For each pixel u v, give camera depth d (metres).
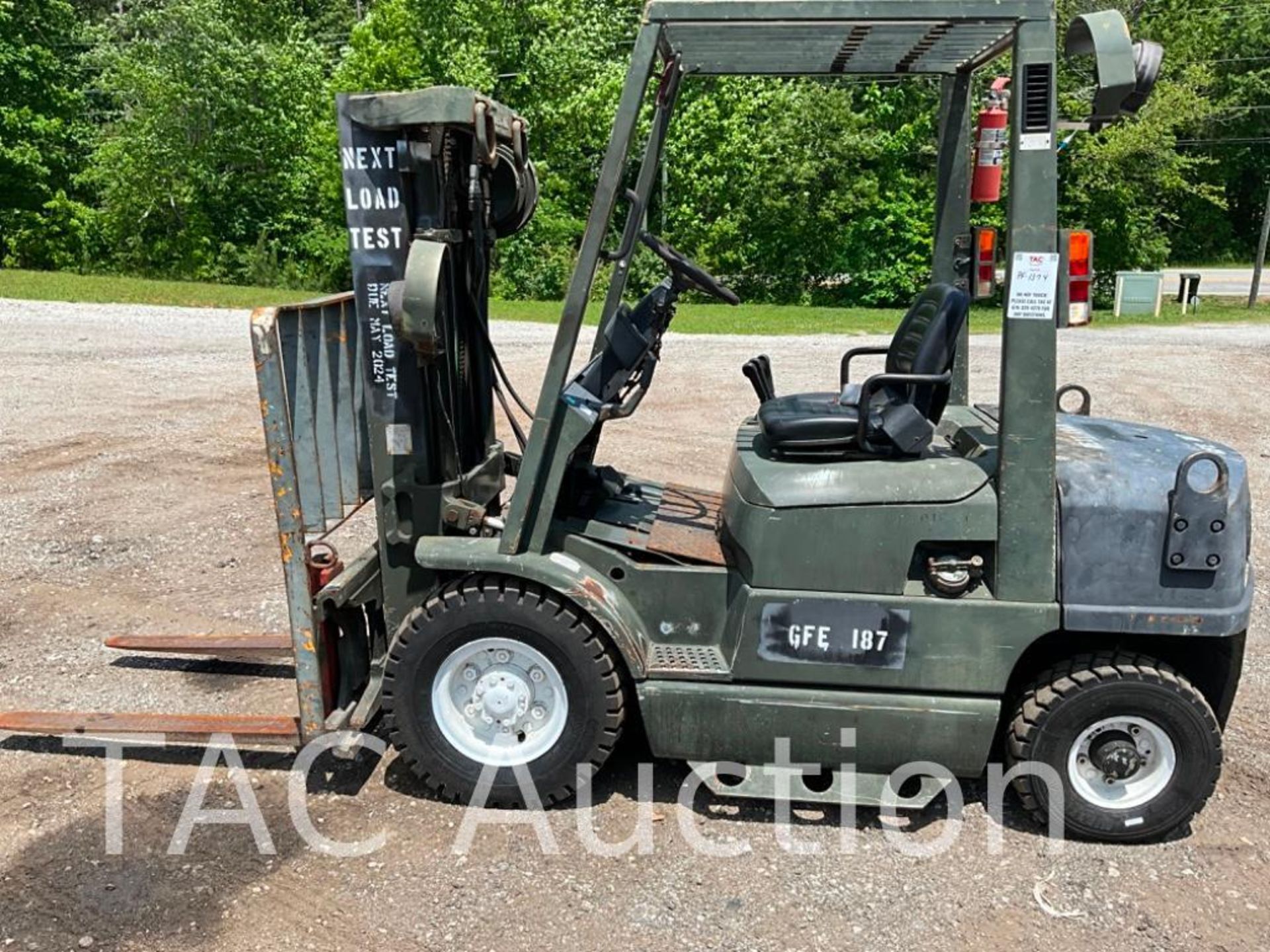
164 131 29.77
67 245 31.08
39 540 6.36
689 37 3.42
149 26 30.36
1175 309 25.44
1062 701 3.39
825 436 3.50
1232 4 37.75
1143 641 3.58
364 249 3.47
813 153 28.05
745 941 2.99
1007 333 3.17
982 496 3.29
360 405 4.02
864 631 3.36
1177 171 28.05
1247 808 3.75
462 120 3.27
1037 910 3.16
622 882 3.24
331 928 3.02
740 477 3.53
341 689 3.84
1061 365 14.30
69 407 9.98
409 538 3.70
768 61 3.80
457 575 3.63
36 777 3.79
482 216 3.93
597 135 28.12
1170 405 11.37
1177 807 3.44
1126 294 24.17
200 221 30.66
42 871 3.25
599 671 3.47
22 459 8.15
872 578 3.34
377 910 3.10
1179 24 30.22
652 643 3.64
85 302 19.58
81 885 3.18
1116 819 3.45
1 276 23.69
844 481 3.36
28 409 9.83
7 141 30.25
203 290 22.70
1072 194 26.91
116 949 2.91
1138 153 26.52
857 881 3.28
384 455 3.66
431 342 3.29
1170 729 3.39
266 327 3.33
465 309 3.93
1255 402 11.66
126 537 6.45
